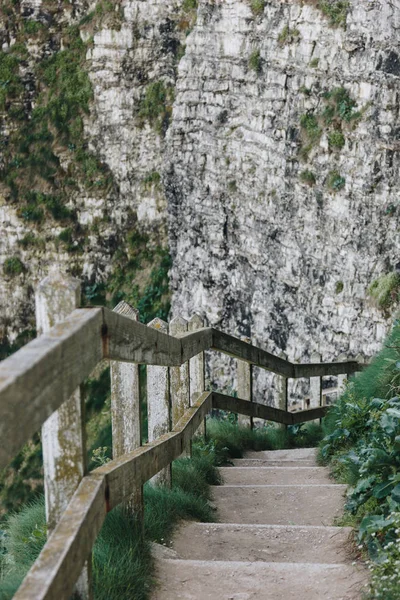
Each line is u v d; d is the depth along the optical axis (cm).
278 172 2258
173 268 2845
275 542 508
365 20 2006
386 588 364
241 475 755
